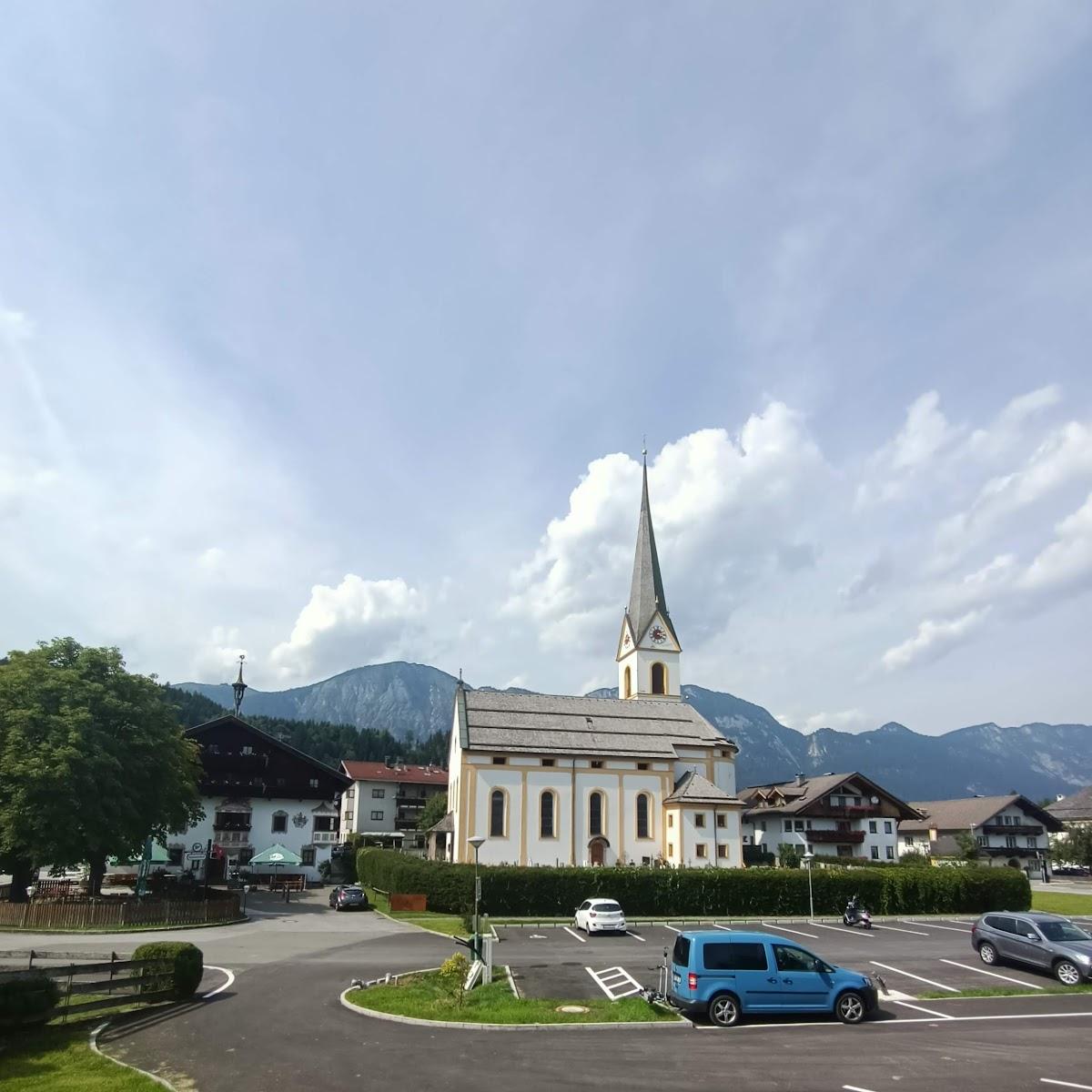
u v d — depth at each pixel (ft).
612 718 240.12
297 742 647.15
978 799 357.82
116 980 74.08
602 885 170.40
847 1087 52.29
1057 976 92.22
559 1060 58.23
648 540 280.92
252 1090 50.75
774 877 174.29
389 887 197.77
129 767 157.79
